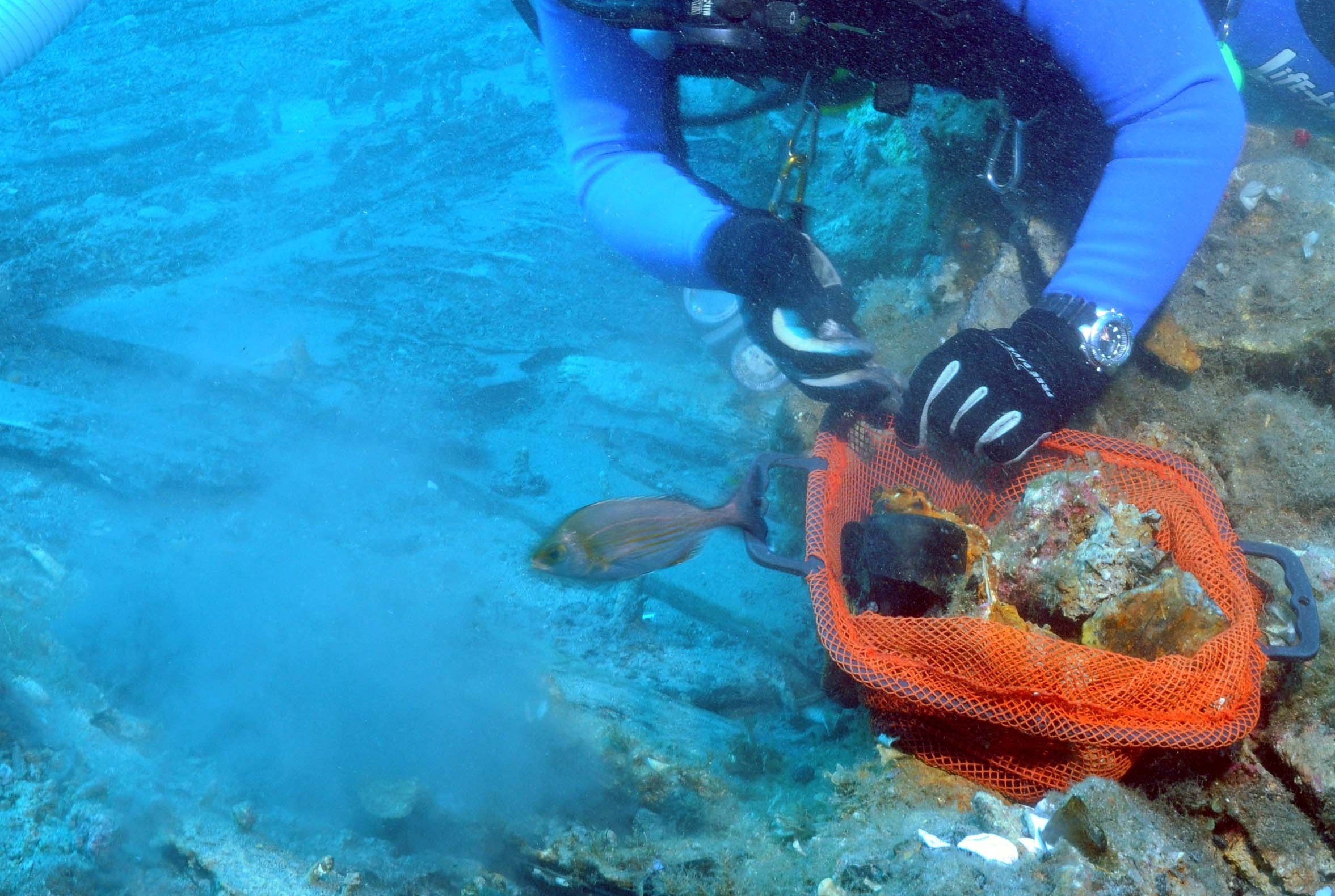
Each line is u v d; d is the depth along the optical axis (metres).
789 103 1.75
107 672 2.10
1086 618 1.52
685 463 2.82
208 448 3.27
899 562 1.51
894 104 1.67
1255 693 1.38
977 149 1.97
